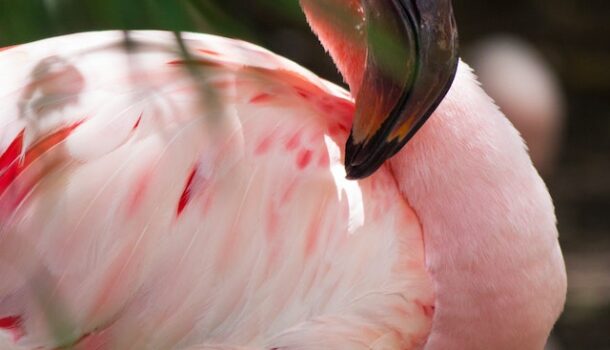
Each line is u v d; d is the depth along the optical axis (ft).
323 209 8.93
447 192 8.97
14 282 8.84
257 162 8.91
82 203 8.83
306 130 8.96
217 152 8.88
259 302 8.89
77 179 8.84
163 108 8.89
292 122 8.95
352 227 8.94
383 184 9.00
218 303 8.88
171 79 8.91
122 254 8.84
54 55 8.94
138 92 8.89
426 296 8.97
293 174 8.92
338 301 8.93
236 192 8.88
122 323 8.86
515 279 8.96
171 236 8.86
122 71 8.91
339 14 9.00
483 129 9.00
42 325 8.84
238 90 8.95
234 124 8.91
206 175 8.87
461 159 8.98
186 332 8.88
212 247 8.87
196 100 8.90
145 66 8.93
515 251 8.96
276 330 8.91
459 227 8.96
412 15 8.86
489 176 8.98
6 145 8.84
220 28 8.95
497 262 8.95
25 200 8.83
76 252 8.83
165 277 8.86
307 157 8.94
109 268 8.84
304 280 8.91
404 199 9.00
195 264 8.87
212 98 8.91
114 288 8.85
